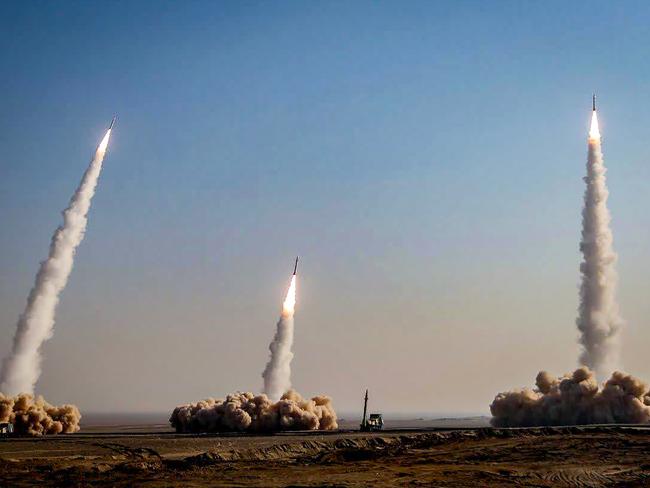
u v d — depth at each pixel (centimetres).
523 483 6347
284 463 7281
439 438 8938
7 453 7200
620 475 6744
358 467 7044
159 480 6091
